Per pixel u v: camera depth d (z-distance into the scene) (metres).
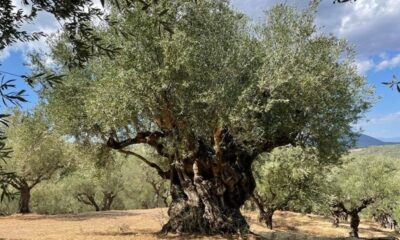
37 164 29.22
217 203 17.09
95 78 16.50
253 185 18.23
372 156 44.19
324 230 34.34
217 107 14.15
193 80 14.06
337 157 17.77
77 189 46.62
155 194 54.75
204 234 16.72
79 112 16.72
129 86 13.31
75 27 3.46
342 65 16.94
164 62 13.34
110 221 24.98
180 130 15.30
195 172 17.28
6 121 2.54
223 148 16.81
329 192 35.91
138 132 17.11
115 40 13.16
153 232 18.41
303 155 22.19
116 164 22.11
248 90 14.48
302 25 16.22
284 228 32.69
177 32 13.13
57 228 21.02
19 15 3.20
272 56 15.81
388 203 42.34
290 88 15.47
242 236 16.48
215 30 15.42
